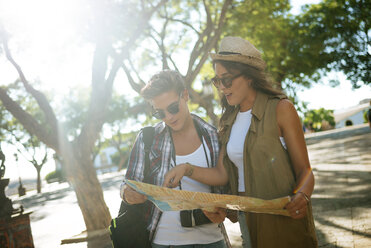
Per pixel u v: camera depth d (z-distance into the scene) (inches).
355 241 165.0
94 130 278.7
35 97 269.1
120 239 81.0
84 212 277.6
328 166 430.3
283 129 68.7
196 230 82.1
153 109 83.0
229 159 79.4
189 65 281.3
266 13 448.5
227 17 423.2
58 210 571.8
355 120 1756.9
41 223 448.1
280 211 63.1
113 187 794.8
